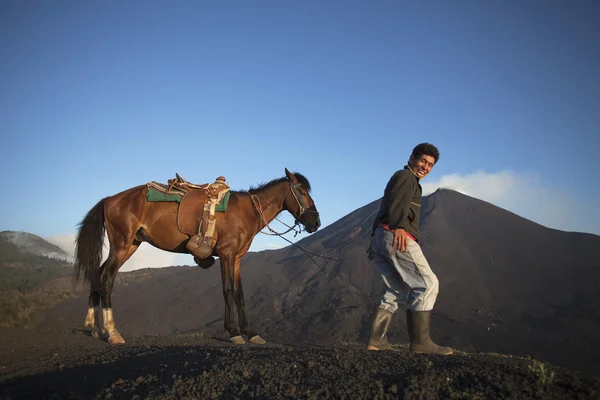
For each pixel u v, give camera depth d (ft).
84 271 25.35
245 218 26.58
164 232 25.11
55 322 41.73
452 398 10.32
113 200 25.02
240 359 14.58
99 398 11.96
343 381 11.48
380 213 15.42
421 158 15.08
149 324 61.93
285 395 11.08
